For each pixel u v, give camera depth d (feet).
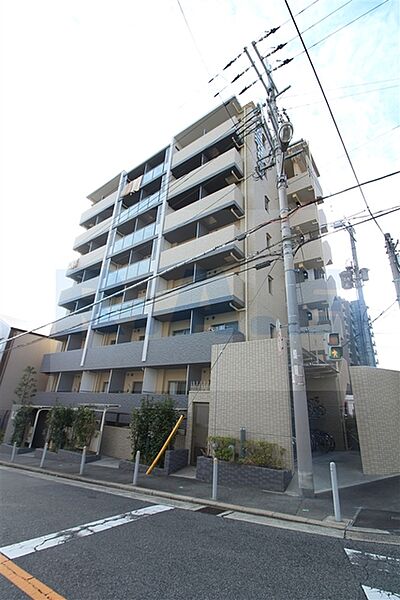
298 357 23.72
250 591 9.56
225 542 13.44
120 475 29.58
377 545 13.24
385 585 10.04
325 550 12.67
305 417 22.39
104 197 84.02
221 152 55.26
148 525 15.57
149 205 60.54
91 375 57.57
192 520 16.58
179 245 52.24
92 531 14.56
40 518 16.51
